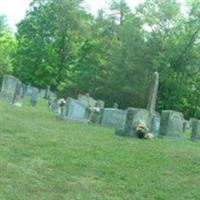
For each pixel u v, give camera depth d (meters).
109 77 62.75
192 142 29.00
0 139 17.38
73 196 12.94
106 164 16.38
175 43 61.16
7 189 12.52
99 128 27.16
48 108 37.25
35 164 15.07
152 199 13.67
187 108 64.81
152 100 35.41
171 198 13.95
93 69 65.25
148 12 62.50
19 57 77.12
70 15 76.50
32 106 36.97
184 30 61.66
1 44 82.06
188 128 45.69
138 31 62.44
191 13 61.84
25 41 77.75
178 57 61.03
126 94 61.66
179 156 19.11
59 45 76.62
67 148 17.89
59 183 13.68
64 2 76.94
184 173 16.78
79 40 76.62
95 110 31.20
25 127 20.53
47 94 60.41
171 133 28.64
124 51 62.69
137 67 60.97
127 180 15.00
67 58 76.88
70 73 73.94
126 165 16.70
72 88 64.69
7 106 29.25
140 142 22.44
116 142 21.17
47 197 12.56
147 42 61.88
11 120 21.69
